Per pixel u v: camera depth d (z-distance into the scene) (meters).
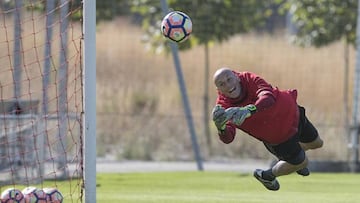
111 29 92.88
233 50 88.06
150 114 66.50
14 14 48.38
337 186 43.62
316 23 62.84
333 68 82.94
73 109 55.19
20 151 45.00
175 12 30.14
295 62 85.06
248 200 36.31
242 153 60.56
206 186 43.62
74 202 34.53
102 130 64.19
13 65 50.12
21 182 43.22
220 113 25.61
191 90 78.19
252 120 27.89
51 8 45.91
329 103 74.12
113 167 54.19
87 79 30.02
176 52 53.53
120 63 86.88
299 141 30.31
